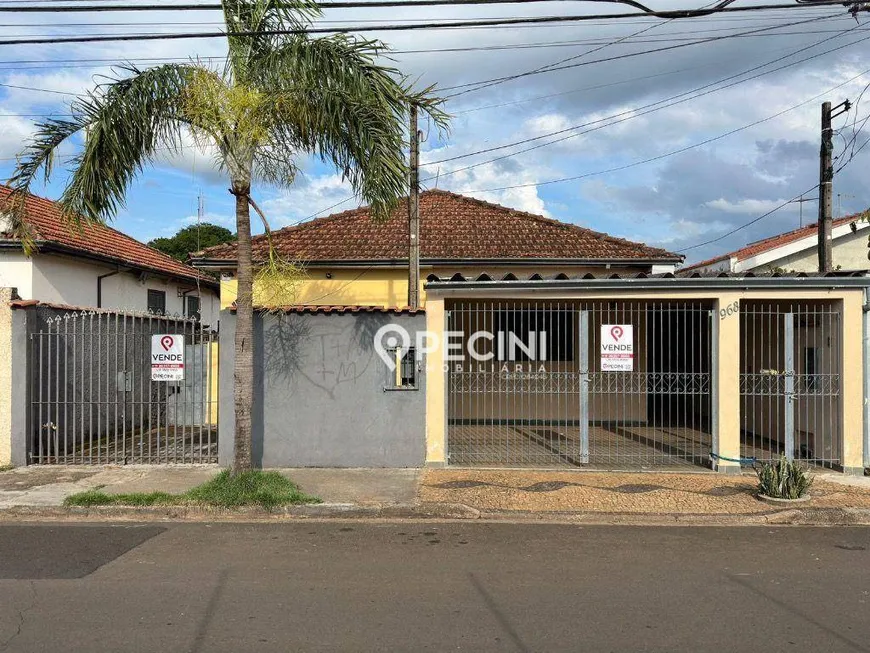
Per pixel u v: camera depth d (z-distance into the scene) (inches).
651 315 559.5
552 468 382.0
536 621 178.9
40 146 316.5
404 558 237.1
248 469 318.7
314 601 193.0
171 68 307.3
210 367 410.9
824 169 512.4
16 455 386.9
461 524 289.1
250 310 319.9
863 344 375.6
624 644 164.4
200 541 259.8
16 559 235.3
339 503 306.5
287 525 286.8
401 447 383.6
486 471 374.9
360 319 386.3
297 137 323.3
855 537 269.6
